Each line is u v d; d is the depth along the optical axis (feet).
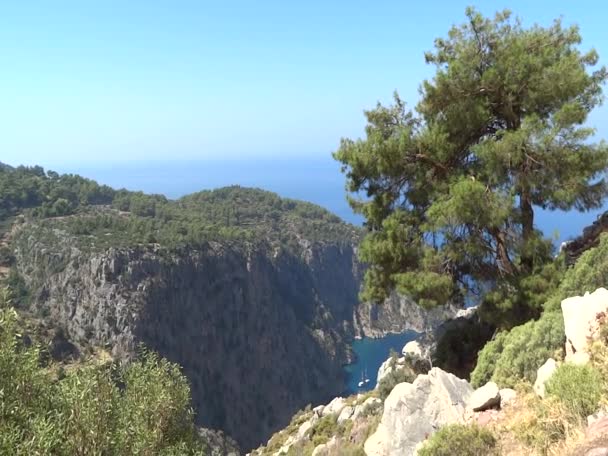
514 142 52.70
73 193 476.13
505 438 27.07
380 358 507.71
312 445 63.77
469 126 58.39
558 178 53.98
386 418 34.55
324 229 597.11
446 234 57.52
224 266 393.29
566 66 54.03
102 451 30.60
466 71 57.98
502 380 36.50
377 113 64.95
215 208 559.38
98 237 337.52
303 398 431.02
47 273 312.91
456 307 64.95
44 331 269.23
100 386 32.65
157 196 578.25
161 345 314.35
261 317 423.64
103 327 291.17
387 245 59.57
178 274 343.46
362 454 43.55
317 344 488.85
